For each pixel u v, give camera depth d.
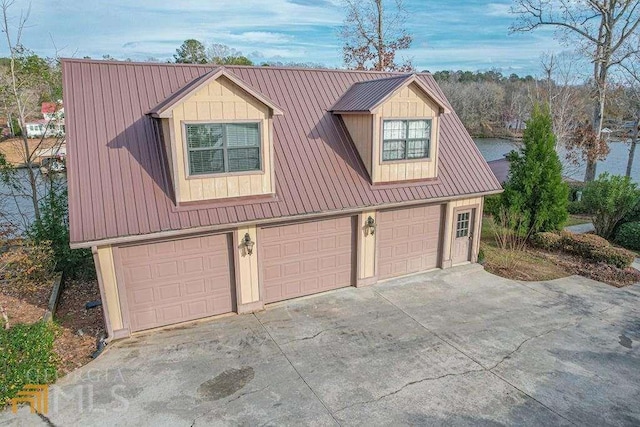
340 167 11.15
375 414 6.62
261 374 7.66
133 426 6.32
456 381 7.52
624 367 8.05
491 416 6.62
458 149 13.25
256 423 6.39
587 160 23.20
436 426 6.38
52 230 11.63
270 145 9.61
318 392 7.15
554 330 9.45
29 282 9.78
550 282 12.27
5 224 11.09
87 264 11.81
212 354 8.30
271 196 9.85
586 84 24.48
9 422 6.34
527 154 15.30
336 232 11.02
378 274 11.91
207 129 8.93
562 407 6.86
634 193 15.95
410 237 12.28
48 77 14.87
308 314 10.04
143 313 9.10
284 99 11.92
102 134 9.33
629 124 26.80
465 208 12.80
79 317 9.65
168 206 8.87
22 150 14.56
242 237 9.64
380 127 10.91
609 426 6.46
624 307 10.69
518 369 7.92
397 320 9.80
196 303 9.62
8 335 7.57
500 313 10.26
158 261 9.02
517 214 15.33
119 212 8.41
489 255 14.34
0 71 14.60
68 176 8.51
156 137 9.66
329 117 12.03
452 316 10.04
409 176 11.70
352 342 8.80
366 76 13.74
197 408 6.72
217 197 9.28
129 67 10.70
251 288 10.05
